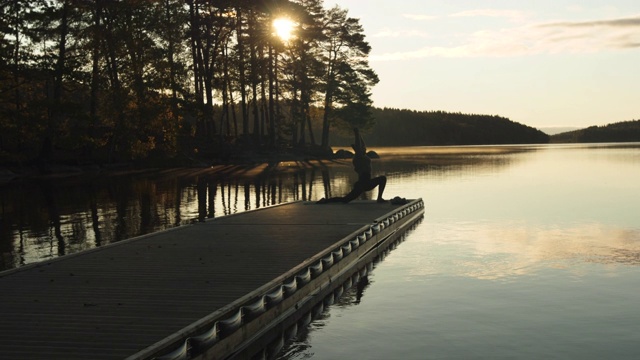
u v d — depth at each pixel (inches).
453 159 2839.6
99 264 472.7
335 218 752.3
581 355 311.6
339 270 506.9
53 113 1753.2
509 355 313.7
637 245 611.2
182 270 449.4
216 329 299.1
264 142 3019.2
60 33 1824.6
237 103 3223.4
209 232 647.8
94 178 1643.7
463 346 328.8
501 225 768.9
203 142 2551.7
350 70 3166.8
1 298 370.0
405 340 341.7
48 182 1510.8
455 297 428.8
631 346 323.0
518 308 396.5
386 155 3494.1
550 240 650.2
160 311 340.2
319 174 1804.9
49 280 417.1
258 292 372.2
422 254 592.7
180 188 1327.5
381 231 667.4
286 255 507.5
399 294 444.1
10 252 584.1
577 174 1715.1
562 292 434.3
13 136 1674.5
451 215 871.7
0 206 984.3
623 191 1200.8
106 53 1972.2
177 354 266.1
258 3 2632.9
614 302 405.7
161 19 2199.8
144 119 1989.4
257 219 756.6
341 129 3668.8
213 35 2527.1
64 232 706.8
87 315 332.8
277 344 345.7
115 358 267.7
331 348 335.0
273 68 3068.4
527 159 2783.0
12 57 1662.2
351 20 3196.4
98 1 1946.4
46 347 282.0
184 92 2183.8
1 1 1679.4
